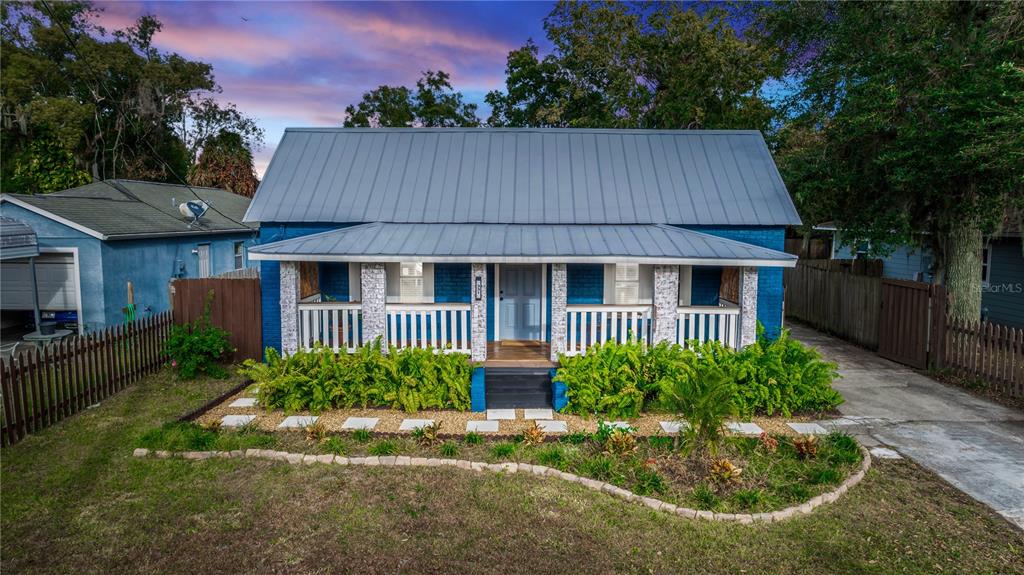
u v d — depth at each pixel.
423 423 9.41
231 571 5.59
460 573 5.55
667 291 10.55
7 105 31.81
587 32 25.86
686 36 24.52
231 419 9.55
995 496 7.07
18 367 8.70
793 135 18.36
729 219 12.06
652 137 14.38
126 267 17.27
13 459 7.97
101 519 6.47
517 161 13.72
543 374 10.49
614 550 5.93
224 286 13.05
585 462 7.70
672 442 8.28
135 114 40.47
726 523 6.40
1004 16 11.83
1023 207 12.25
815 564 5.72
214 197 27.64
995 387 11.29
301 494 7.00
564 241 10.88
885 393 11.31
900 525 6.40
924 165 12.67
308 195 12.70
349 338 12.76
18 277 16.39
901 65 12.97
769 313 12.18
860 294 15.95
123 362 11.25
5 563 5.70
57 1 36.12
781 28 17.73
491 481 7.32
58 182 28.30
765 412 9.95
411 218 12.22
